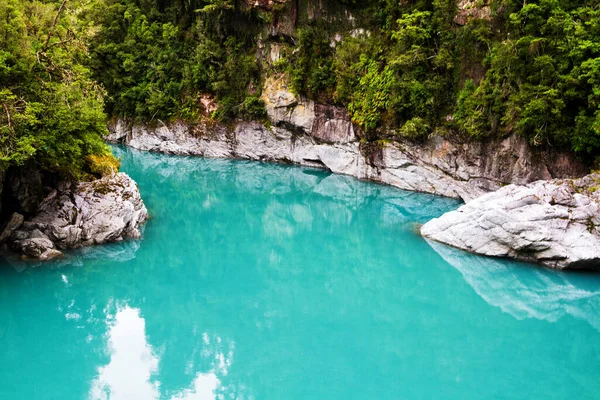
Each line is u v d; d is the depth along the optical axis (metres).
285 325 13.45
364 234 21.56
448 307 14.80
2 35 14.02
